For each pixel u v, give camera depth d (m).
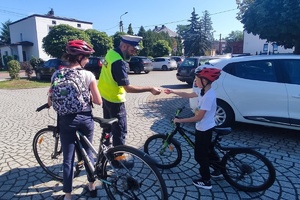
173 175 3.40
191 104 5.35
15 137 4.96
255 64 4.77
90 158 2.78
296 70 4.42
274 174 2.85
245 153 3.00
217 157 3.12
